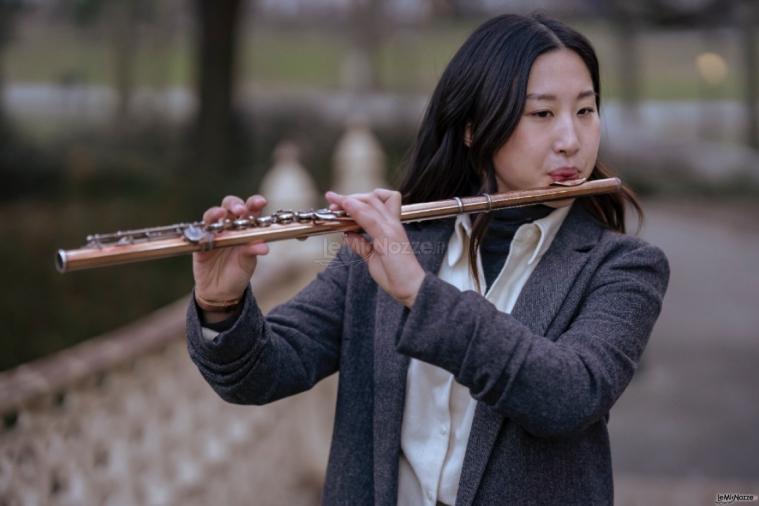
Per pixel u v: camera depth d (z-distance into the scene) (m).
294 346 1.62
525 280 1.57
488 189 1.57
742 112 21.86
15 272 6.52
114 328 6.16
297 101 18.05
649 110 23.59
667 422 5.96
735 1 18.39
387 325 1.59
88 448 2.65
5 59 14.91
